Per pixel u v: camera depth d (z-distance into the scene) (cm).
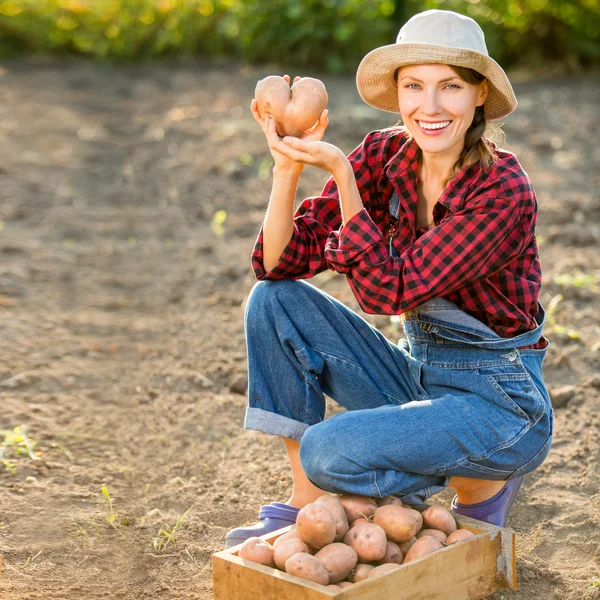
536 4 1888
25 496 568
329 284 920
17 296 932
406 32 465
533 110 1550
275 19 2006
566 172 1244
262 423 492
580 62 1934
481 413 454
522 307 471
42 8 2306
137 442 650
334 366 495
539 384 479
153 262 1031
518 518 546
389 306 456
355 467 444
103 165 1395
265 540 449
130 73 2078
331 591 396
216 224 1120
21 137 1540
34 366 771
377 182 505
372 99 507
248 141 1445
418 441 444
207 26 2206
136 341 832
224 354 792
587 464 599
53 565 495
